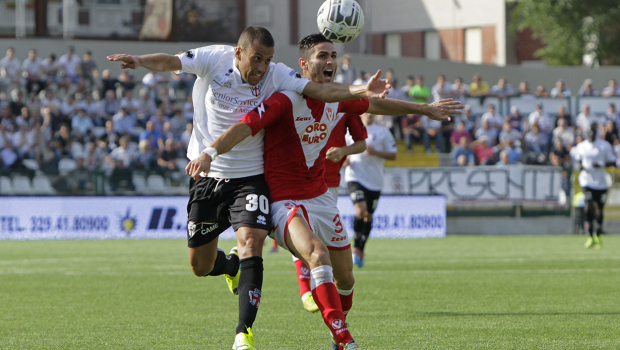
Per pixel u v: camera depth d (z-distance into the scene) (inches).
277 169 586.9
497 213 2269.9
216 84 586.9
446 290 1000.2
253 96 587.5
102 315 791.1
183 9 3112.7
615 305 856.9
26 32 2883.9
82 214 2032.5
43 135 2278.5
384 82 521.3
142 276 1190.3
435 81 3432.6
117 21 2920.8
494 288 1020.5
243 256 553.0
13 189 2057.1
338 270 605.0
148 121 2385.6
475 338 645.9
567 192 2324.1
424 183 2228.1
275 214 576.4
